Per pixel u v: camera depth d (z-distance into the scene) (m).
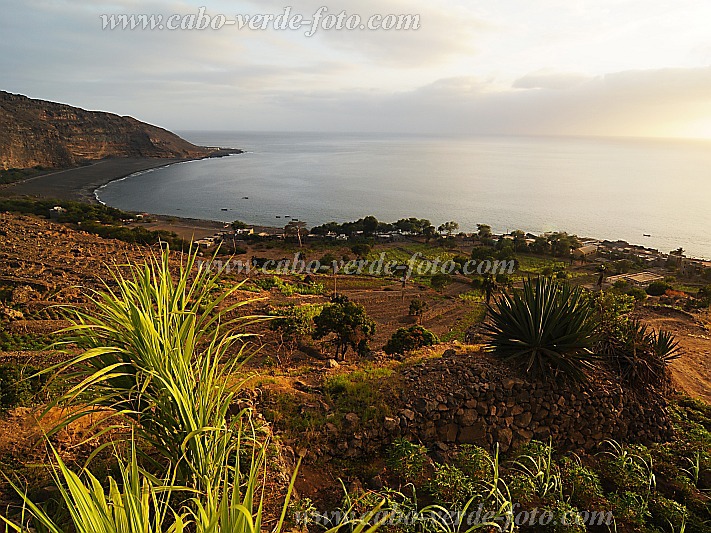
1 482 4.76
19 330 20.66
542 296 8.28
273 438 5.96
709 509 6.48
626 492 6.41
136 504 2.21
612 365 9.16
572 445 7.77
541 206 171.00
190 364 3.22
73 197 138.38
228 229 93.31
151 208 134.00
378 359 12.20
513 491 6.01
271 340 20.23
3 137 191.50
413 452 6.23
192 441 3.03
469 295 40.19
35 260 38.12
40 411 6.57
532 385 7.70
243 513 1.93
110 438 5.47
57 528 2.16
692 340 20.38
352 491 5.52
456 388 7.50
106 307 3.15
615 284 47.28
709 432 9.30
